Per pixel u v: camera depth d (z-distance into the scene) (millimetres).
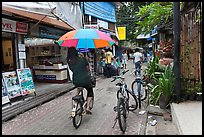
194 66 7406
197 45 7312
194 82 7422
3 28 8578
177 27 7148
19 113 7125
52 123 6223
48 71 13148
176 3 7094
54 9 8258
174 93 7117
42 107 7973
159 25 12297
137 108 7504
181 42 7562
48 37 11906
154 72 9891
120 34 26953
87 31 6527
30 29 10031
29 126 6035
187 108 6348
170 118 6320
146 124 6008
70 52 6398
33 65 13969
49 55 14664
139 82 8117
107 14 21203
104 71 16609
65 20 11688
